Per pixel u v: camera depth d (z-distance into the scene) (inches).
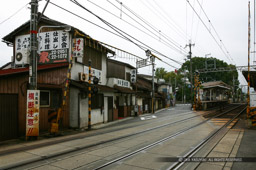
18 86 363.9
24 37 544.4
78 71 536.7
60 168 203.2
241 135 387.9
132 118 813.2
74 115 495.8
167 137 369.4
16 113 359.3
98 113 614.5
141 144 313.4
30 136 343.3
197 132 428.5
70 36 498.9
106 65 721.0
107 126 559.5
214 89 1583.4
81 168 203.5
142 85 1187.9
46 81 420.2
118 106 847.7
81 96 516.4
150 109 1215.6
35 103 345.1
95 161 226.7
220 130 456.1
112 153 260.7
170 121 658.2
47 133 407.8
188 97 2623.0
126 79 908.6
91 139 354.0
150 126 536.1
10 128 346.9
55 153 258.1
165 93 1665.8
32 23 354.0
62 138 362.3
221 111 1052.5
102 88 614.5
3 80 336.2
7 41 576.1
